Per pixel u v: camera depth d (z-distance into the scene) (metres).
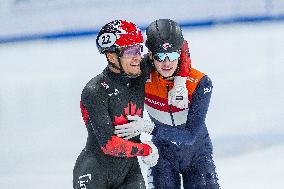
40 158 15.16
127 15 30.11
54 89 21.42
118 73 9.02
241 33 28.83
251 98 18.95
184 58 9.73
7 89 21.78
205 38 28.41
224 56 25.12
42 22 30.06
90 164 9.30
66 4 29.98
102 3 29.98
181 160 10.45
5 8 29.88
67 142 16.14
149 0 29.98
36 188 13.38
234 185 13.07
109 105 9.05
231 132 16.14
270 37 27.69
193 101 9.85
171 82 9.93
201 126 9.89
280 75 21.56
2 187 13.48
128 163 9.49
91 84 8.99
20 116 18.48
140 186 9.51
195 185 10.47
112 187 9.62
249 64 23.58
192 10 30.20
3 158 15.23
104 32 8.87
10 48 29.22
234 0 30.08
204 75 9.96
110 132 8.93
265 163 14.15
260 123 16.69
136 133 9.12
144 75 9.48
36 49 28.66
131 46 8.74
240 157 14.55
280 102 18.41
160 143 10.47
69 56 26.80
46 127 17.36
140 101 9.39
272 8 30.28
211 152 10.70
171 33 9.21
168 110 10.15
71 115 18.31
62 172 14.25
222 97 19.17
